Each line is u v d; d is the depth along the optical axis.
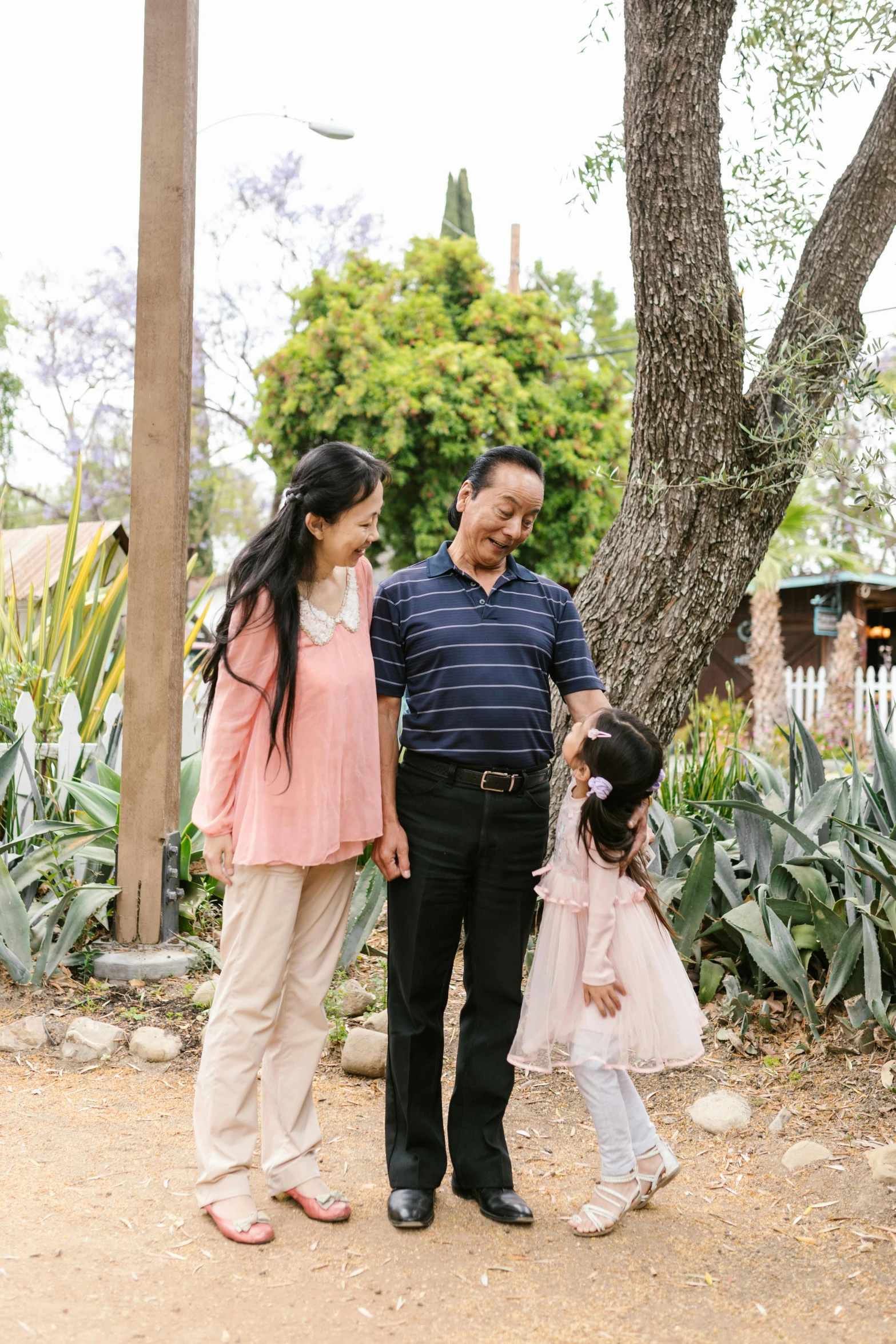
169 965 4.15
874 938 3.57
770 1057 3.57
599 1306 2.27
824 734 11.74
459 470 17.47
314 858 2.50
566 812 2.68
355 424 17.02
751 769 6.07
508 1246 2.51
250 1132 2.57
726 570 4.30
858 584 17.84
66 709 5.04
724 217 4.13
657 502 4.27
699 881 3.96
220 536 25.81
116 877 4.37
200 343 23.09
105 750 5.29
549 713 2.71
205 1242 2.47
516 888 2.64
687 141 3.96
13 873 4.28
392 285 18.34
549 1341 2.13
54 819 4.67
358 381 16.81
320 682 2.50
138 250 4.29
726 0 3.98
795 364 4.05
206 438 23.88
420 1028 2.62
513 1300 2.28
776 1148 3.06
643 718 4.38
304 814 2.49
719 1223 2.65
